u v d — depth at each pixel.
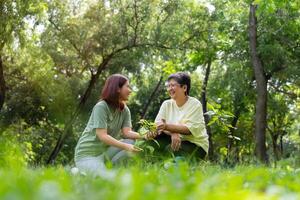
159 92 24.61
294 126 29.83
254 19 17.44
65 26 18.22
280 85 21.06
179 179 1.83
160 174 2.49
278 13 17.94
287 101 22.66
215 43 19.86
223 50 20.08
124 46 18.62
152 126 5.39
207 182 1.62
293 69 18.36
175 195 0.98
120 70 20.14
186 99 5.89
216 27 19.80
